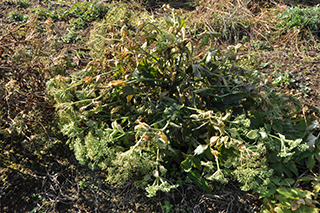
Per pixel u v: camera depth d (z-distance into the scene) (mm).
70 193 2152
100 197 2131
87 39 3488
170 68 2117
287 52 3457
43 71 2377
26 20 3693
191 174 2080
